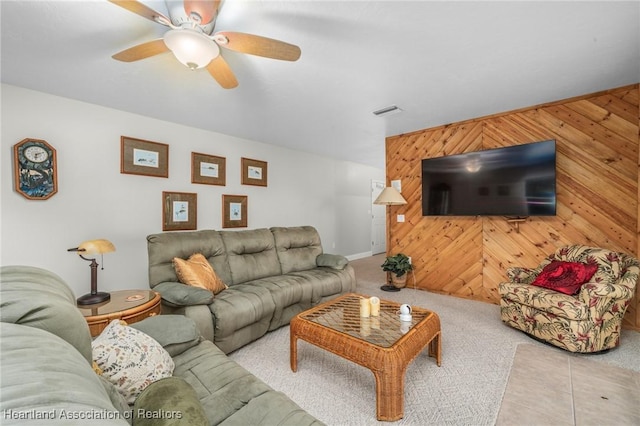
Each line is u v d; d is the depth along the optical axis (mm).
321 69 1986
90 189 2553
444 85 2309
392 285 3861
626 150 2424
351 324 1789
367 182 6652
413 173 3807
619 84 2375
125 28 1501
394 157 3992
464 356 2039
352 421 1440
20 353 470
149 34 1559
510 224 3059
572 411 1461
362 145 4445
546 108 2789
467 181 3211
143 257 2887
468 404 1539
